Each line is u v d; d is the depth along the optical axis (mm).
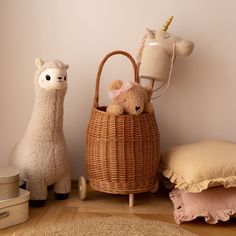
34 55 1521
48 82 1261
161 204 1352
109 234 1067
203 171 1173
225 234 1102
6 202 1115
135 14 1510
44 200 1323
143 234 1069
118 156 1272
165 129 1569
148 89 1328
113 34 1516
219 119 1570
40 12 1502
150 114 1319
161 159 1438
